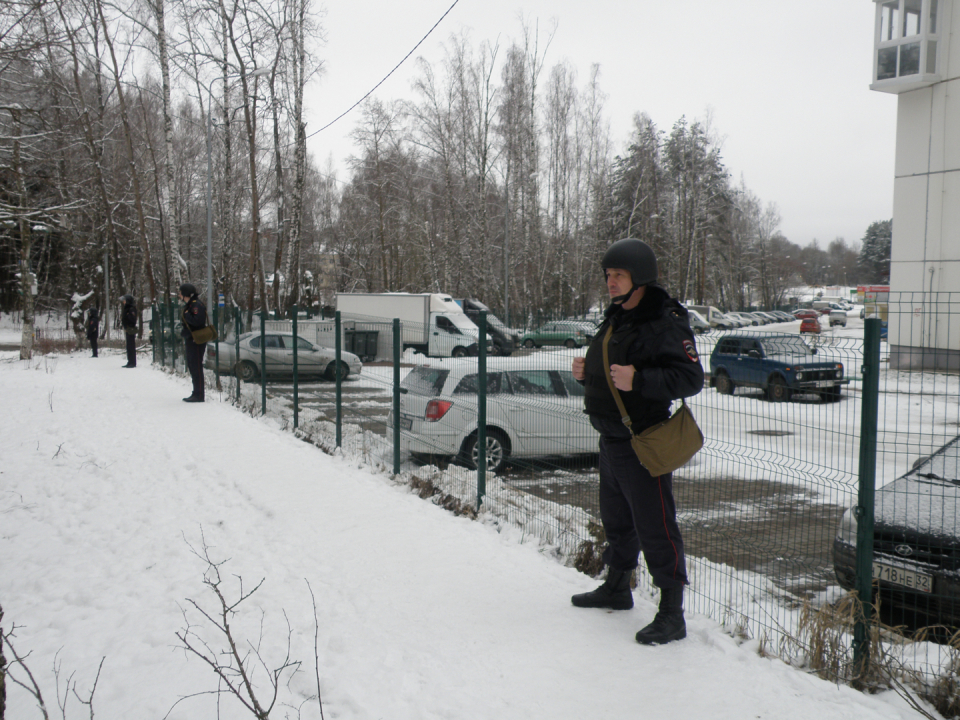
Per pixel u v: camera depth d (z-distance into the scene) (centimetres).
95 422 1159
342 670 349
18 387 1590
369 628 399
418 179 4766
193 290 1361
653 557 374
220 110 3569
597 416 379
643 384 341
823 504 442
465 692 327
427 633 391
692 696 319
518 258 4622
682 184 5831
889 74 2331
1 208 1609
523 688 329
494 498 634
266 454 915
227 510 668
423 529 593
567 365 750
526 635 386
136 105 3775
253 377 1362
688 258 5775
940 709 312
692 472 493
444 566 502
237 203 4319
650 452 349
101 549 572
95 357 2581
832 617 353
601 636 383
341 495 710
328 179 5809
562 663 353
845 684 336
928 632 392
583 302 4778
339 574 491
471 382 736
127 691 335
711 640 373
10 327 4584
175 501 708
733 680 332
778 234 10462
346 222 5491
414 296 3083
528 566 500
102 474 820
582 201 4681
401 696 324
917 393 353
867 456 344
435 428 752
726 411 438
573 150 4594
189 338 1364
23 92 1356
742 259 8762
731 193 7481
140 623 418
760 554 439
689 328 354
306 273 5231
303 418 1110
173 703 321
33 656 379
